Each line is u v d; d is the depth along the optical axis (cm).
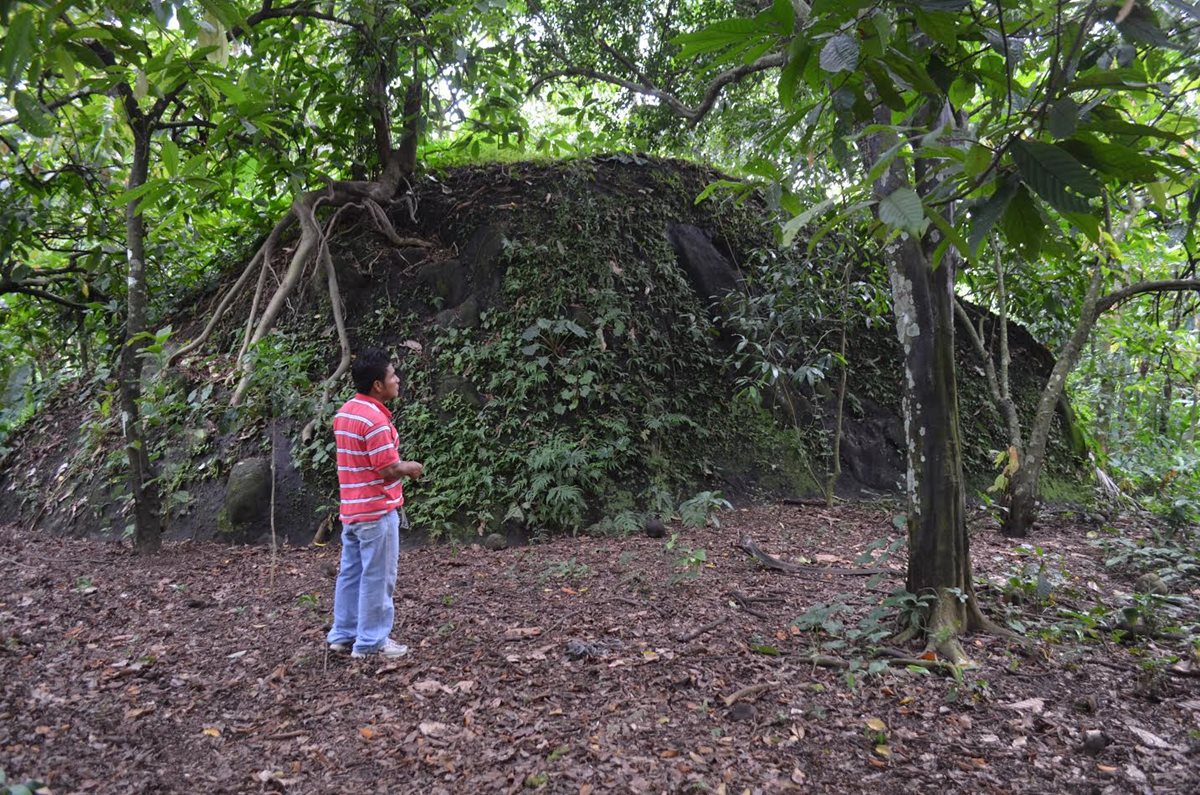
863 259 802
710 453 758
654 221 857
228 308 839
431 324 766
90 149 763
